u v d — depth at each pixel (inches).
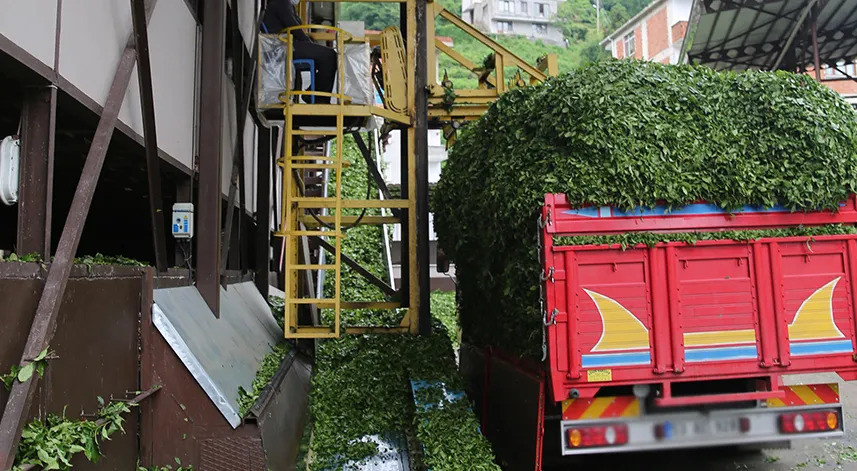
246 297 315.0
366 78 301.4
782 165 196.9
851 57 676.1
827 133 197.5
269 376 220.2
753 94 203.6
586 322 189.9
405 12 350.3
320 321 371.6
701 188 191.8
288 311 275.9
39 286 118.4
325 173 488.7
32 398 108.4
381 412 254.7
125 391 154.0
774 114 199.3
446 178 312.5
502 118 236.7
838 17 571.2
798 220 197.5
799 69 652.7
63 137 179.2
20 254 124.6
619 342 190.5
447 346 305.0
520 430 225.1
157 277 187.8
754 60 666.8
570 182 190.4
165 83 204.8
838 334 195.9
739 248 194.9
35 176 127.3
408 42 327.9
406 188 346.0
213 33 227.9
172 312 179.6
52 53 128.0
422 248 320.5
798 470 244.8
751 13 554.6
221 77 227.9
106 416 135.2
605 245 189.8
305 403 261.0
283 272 473.1
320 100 306.3
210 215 226.5
